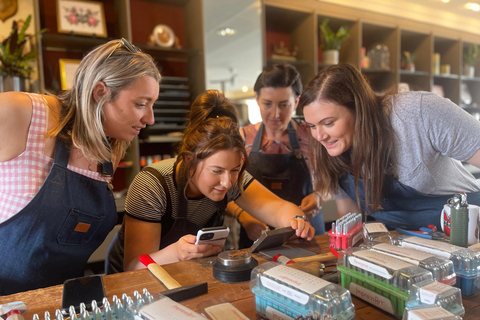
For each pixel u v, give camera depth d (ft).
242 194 4.60
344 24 13.76
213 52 14.96
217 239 3.63
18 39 8.20
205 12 12.14
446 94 16.98
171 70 11.53
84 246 3.75
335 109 3.94
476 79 17.15
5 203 3.31
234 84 16.51
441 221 3.80
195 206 4.31
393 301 2.44
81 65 3.34
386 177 4.38
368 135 4.00
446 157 4.33
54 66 9.82
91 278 3.05
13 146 3.21
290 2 12.13
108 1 10.27
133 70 3.27
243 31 13.35
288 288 2.35
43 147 3.34
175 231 4.26
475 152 3.87
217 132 3.76
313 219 6.52
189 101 11.49
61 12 9.27
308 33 12.76
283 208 4.45
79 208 3.52
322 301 2.15
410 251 2.87
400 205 4.51
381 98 4.31
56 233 3.47
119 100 3.29
